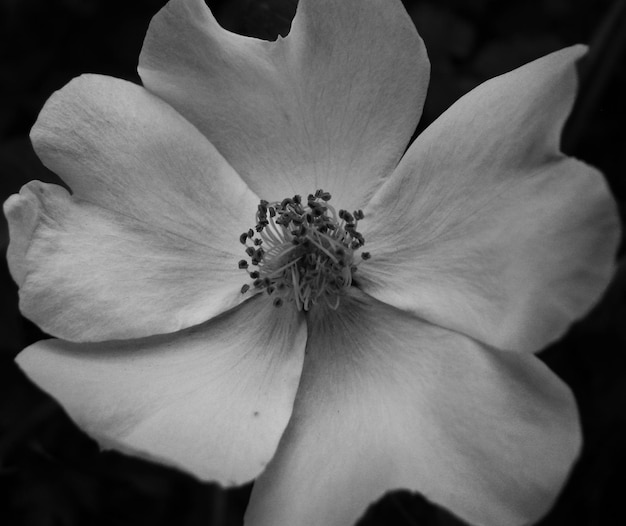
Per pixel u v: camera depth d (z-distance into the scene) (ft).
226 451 0.49
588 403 0.62
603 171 0.67
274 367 0.53
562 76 0.48
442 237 0.51
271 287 0.54
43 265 0.51
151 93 0.53
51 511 0.63
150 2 0.72
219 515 0.60
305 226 0.54
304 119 0.54
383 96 0.53
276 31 0.57
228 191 0.54
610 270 0.45
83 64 0.71
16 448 0.61
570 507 0.62
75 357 0.51
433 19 0.69
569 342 0.63
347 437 0.50
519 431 0.47
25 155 0.64
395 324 0.52
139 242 0.53
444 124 0.51
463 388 0.49
